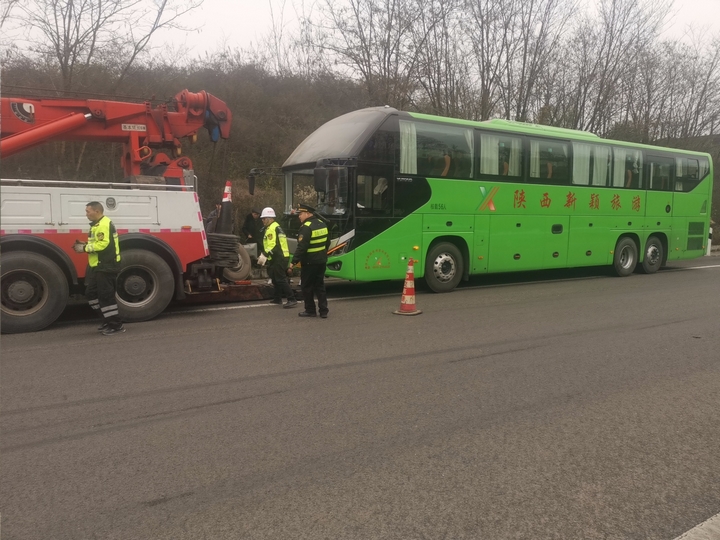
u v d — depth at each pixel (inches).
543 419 192.2
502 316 365.1
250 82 930.7
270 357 263.6
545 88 877.8
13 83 588.4
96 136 374.9
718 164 1097.4
